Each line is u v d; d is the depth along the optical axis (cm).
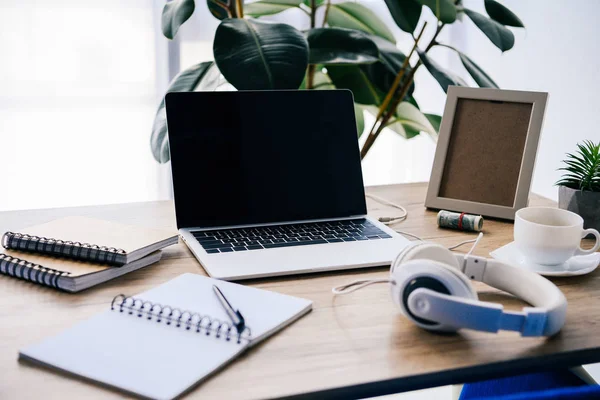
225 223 116
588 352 77
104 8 225
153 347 72
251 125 121
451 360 73
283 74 178
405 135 248
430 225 125
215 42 182
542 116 129
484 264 92
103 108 232
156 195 245
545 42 219
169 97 116
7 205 230
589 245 115
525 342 78
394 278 80
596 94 197
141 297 85
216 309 82
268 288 93
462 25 261
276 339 77
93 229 107
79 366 68
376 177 275
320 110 126
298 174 122
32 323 79
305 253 103
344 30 212
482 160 133
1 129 223
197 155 117
